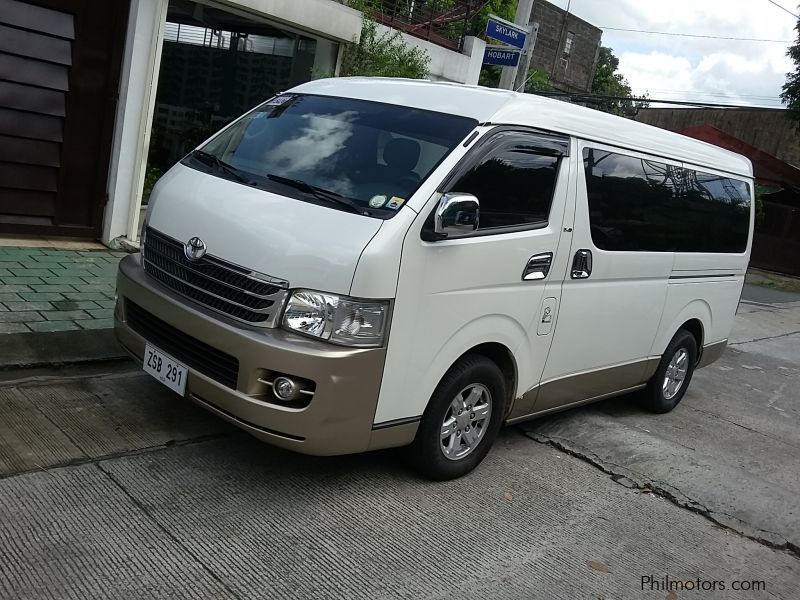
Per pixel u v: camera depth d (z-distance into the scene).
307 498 3.87
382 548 3.55
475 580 3.43
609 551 3.93
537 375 4.71
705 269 6.29
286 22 8.45
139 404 4.57
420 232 3.69
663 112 30.73
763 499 4.93
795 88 21.31
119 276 4.33
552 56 32.53
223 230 3.79
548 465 4.91
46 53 6.79
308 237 3.60
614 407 6.53
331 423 3.55
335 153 4.18
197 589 3.01
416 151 4.03
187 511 3.55
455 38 13.45
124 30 7.22
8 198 6.94
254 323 3.60
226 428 4.46
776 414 7.38
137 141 7.54
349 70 9.54
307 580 3.20
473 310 4.03
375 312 3.56
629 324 5.45
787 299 17.05
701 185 6.07
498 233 4.12
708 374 8.66
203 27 8.04
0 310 5.43
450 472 4.30
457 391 4.13
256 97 8.86
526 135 4.31
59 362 4.85
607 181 4.92
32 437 3.95
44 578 2.90
